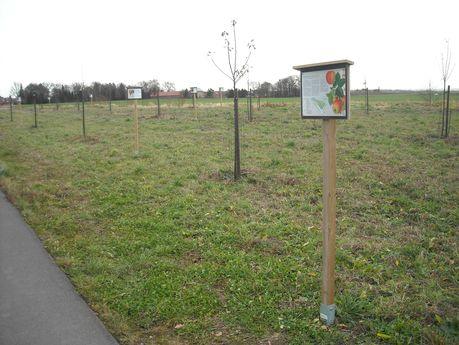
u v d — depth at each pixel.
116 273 4.99
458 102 30.31
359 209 7.22
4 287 4.68
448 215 6.89
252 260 5.23
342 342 3.64
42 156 12.84
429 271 4.95
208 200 7.65
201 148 12.76
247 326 3.90
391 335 3.68
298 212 6.97
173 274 4.92
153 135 15.97
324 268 3.87
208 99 47.97
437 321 3.90
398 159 11.02
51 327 3.90
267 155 11.53
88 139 15.69
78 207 7.58
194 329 3.88
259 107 27.56
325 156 3.77
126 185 8.80
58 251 5.66
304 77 3.80
